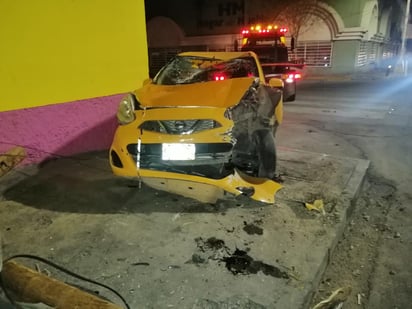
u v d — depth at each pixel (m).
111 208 3.35
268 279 2.38
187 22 23.27
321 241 2.84
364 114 8.62
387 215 3.67
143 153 3.24
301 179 4.12
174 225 3.06
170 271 2.45
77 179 4.04
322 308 2.31
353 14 18.75
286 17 20.44
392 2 25.64
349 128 7.22
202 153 3.19
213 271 2.45
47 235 2.88
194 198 3.37
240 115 3.36
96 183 3.93
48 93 4.48
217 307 2.12
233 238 2.87
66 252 2.65
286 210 3.34
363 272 2.77
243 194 3.24
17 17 3.99
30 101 4.29
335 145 6.02
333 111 9.09
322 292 2.53
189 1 22.73
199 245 2.76
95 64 5.00
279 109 4.50
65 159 4.72
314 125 7.54
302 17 20.03
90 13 4.79
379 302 2.46
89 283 2.30
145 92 3.92
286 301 2.17
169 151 3.15
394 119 7.98
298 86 15.36
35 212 3.26
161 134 3.17
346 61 19.66
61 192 3.68
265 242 2.81
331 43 19.77
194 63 5.04
